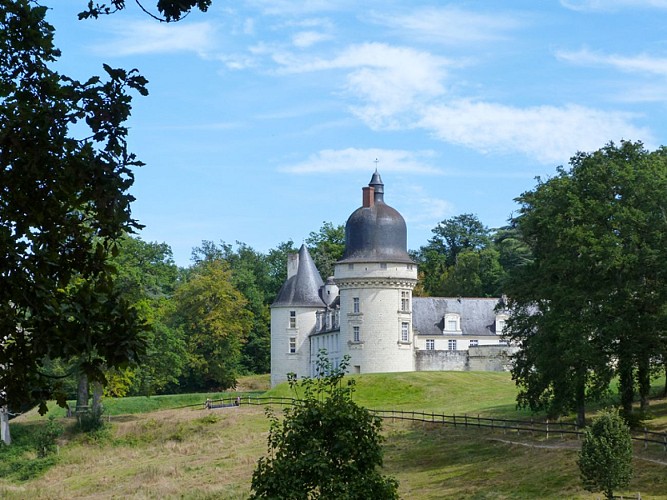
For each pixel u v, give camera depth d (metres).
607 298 49.88
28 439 70.19
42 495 56.56
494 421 62.81
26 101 13.16
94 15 12.85
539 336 53.03
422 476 50.94
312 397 27.97
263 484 26.17
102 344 13.10
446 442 58.88
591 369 52.19
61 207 13.22
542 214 54.47
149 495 52.28
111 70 13.06
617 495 40.66
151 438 70.56
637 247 50.62
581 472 41.03
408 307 95.06
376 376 86.44
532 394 55.50
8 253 12.81
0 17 13.34
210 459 61.34
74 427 72.00
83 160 12.96
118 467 63.41
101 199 13.01
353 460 26.73
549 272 53.22
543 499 41.81
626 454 39.72
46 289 12.95
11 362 13.20
